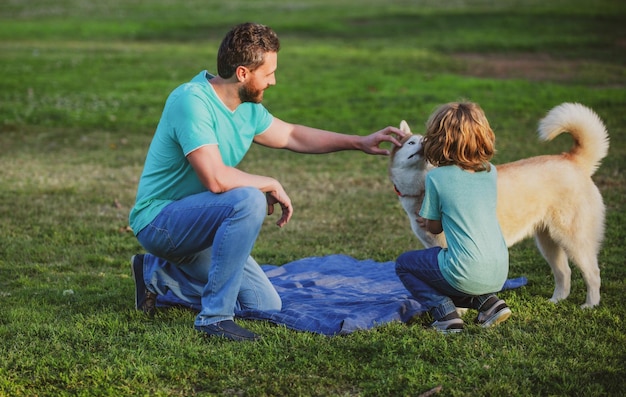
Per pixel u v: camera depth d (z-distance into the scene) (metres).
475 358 3.72
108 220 7.17
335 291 4.95
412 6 32.81
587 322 4.27
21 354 3.85
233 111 4.22
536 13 27.77
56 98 14.61
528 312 4.46
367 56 19.98
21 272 5.61
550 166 4.62
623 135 10.49
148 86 15.90
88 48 22.12
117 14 31.36
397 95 14.49
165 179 4.20
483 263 3.93
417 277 4.17
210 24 27.70
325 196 8.11
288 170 9.41
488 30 24.31
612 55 19.28
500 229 4.09
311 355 3.78
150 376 3.57
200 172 3.98
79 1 37.22
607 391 3.39
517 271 5.55
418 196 4.56
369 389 3.42
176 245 4.18
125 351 3.87
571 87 14.84
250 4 35.44
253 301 4.43
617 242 6.15
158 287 4.52
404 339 3.91
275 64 4.14
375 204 7.76
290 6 34.19
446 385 3.43
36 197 7.99
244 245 3.98
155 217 4.19
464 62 18.77
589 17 26.34
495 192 4.06
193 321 4.35
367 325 4.16
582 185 4.61
